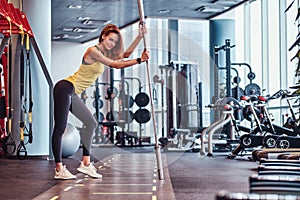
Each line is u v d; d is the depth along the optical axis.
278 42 10.27
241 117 9.16
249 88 9.25
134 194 3.65
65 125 4.62
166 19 12.69
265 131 7.54
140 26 4.71
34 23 7.85
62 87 4.48
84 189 3.96
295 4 9.59
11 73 7.72
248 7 11.58
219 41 12.27
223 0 10.70
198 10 11.74
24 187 4.10
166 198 3.43
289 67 9.75
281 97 7.16
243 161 6.94
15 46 7.71
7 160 7.37
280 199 1.47
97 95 10.18
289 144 7.06
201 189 3.91
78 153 9.06
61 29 13.52
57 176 4.69
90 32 13.98
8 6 6.61
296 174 2.44
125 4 10.84
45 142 7.79
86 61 4.48
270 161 2.90
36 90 7.75
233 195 1.48
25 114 7.70
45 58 7.87
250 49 11.51
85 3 10.65
